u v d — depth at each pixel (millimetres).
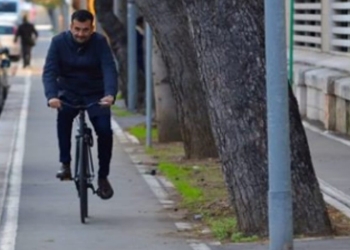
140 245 24125
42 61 116875
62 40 26531
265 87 23969
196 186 32500
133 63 61531
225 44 23953
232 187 24562
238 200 24469
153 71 44656
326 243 23156
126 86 64188
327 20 51875
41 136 48125
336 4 51094
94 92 26906
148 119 43312
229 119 24203
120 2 65875
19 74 97438
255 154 24156
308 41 54719
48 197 31062
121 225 26750
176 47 37750
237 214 24625
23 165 38219
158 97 44344
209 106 24516
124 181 34156
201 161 38125
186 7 24359
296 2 56312
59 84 26875
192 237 25016
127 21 63406
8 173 36125
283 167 21312
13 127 52500
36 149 43125
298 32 56375
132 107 61906
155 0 37469
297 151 24078
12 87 81625
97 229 26219
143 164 38250
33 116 58531
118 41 63906
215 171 35594
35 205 29719
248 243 23672
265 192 24172
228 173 24562
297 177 24031
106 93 26250
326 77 45375
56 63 26531
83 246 24094
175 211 28766
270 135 21219
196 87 38062
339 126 44562
